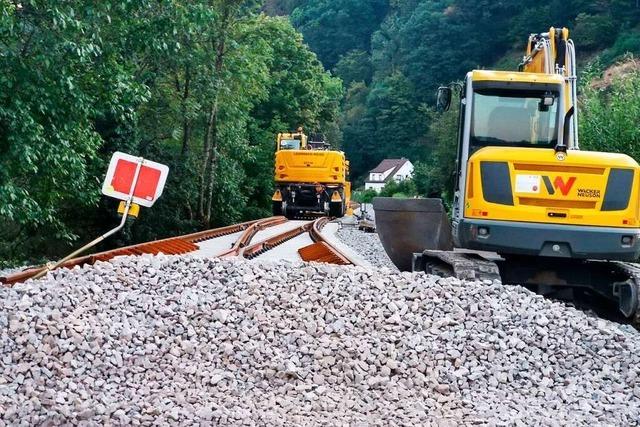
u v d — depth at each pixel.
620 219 13.40
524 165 13.47
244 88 47.84
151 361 7.97
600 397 8.22
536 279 14.30
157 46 21.28
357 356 8.38
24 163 18.30
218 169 49.81
